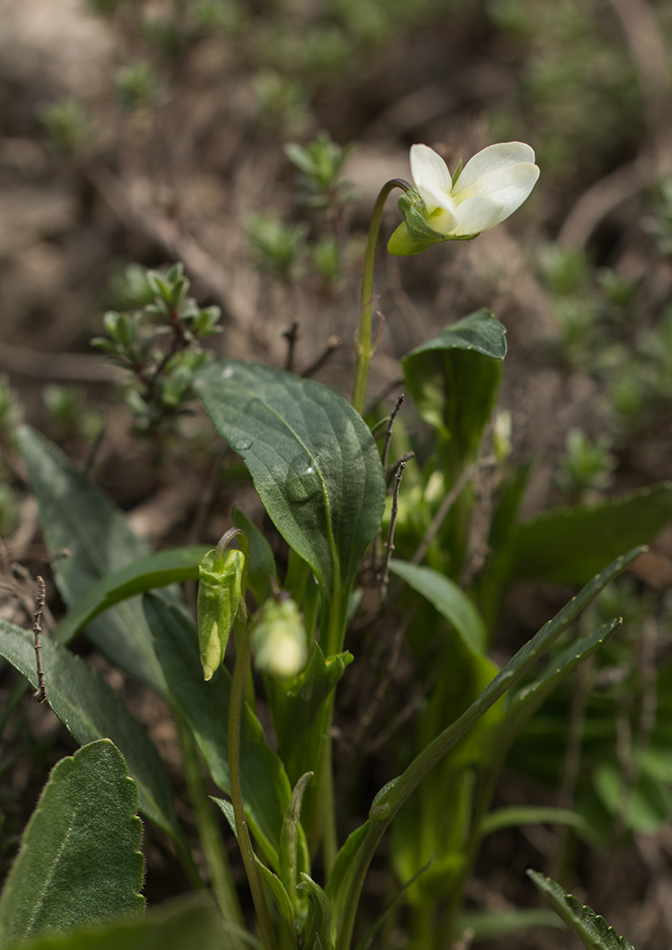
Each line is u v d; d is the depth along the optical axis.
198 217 0.49
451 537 0.34
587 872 0.38
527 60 0.63
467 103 0.61
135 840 0.28
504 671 0.28
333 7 0.62
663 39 0.62
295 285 0.39
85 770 0.28
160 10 0.56
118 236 0.53
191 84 0.57
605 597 0.37
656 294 0.47
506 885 0.38
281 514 0.28
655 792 0.36
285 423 0.29
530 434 0.44
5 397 0.37
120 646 0.33
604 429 0.46
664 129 0.57
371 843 0.28
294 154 0.36
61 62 0.54
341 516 0.29
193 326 0.33
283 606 0.27
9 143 0.54
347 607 0.29
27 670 0.29
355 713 0.37
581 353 0.41
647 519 0.33
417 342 0.37
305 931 0.29
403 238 0.29
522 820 0.35
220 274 0.45
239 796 0.28
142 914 0.28
